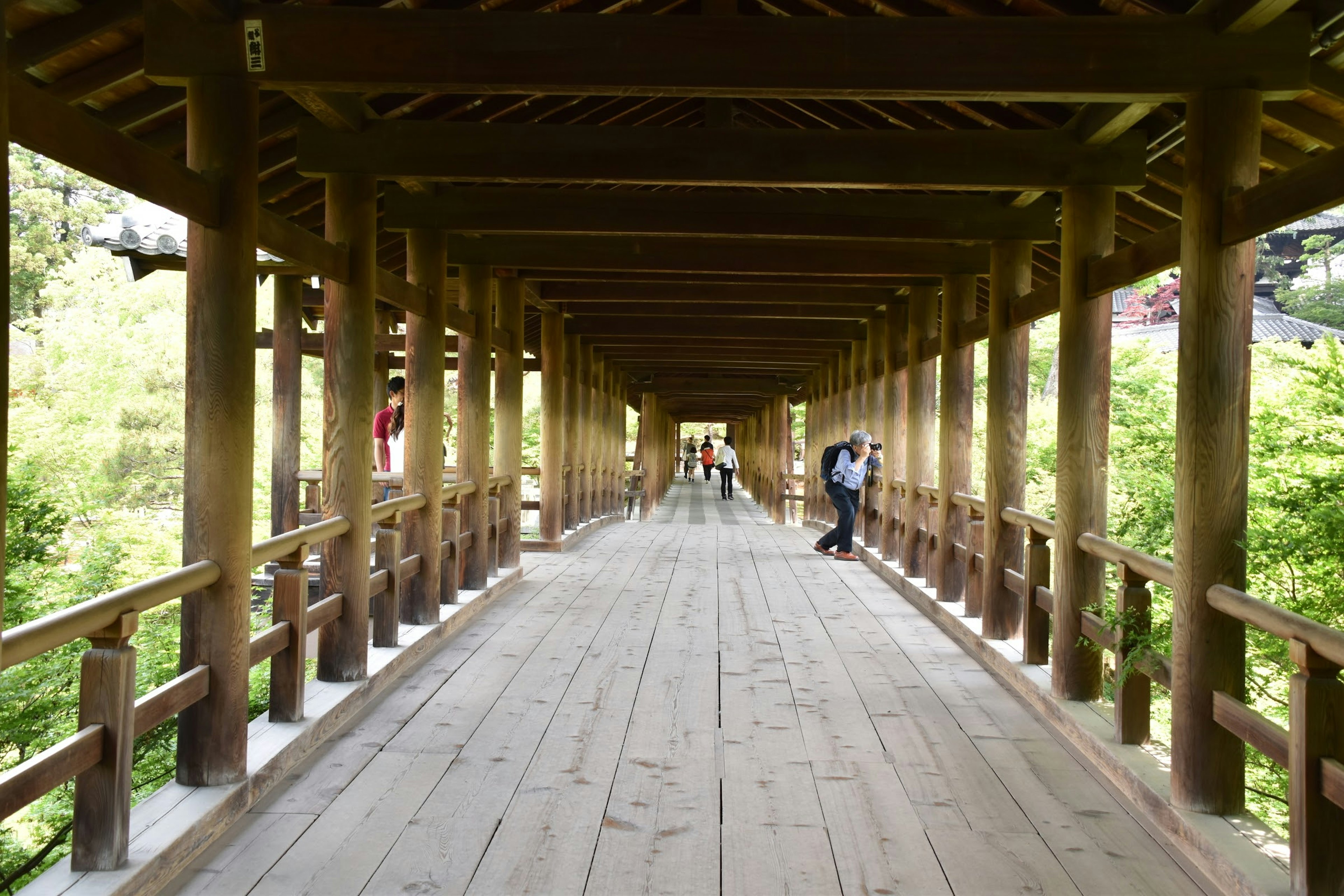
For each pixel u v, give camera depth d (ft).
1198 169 9.73
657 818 9.68
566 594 23.24
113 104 12.44
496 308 26.76
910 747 12.00
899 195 18.19
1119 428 29.25
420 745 11.80
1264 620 8.15
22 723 17.81
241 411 9.93
